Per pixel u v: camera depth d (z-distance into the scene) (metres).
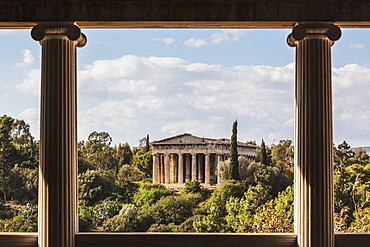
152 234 8.36
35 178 32.31
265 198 33.19
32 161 32.75
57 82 8.18
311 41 8.25
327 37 8.26
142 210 34.88
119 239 8.35
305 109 8.25
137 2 8.29
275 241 8.30
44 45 8.30
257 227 22.67
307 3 8.23
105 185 35.88
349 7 8.23
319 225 8.05
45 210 8.05
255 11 8.27
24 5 8.24
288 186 34.31
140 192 35.81
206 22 8.34
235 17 8.27
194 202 34.69
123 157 37.31
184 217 34.66
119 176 36.53
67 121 8.23
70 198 8.21
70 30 8.19
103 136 51.06
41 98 8.34
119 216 34.59
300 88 8.38
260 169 34.72
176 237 8.35
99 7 8.27
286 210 29.11
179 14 8.28
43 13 8.23
